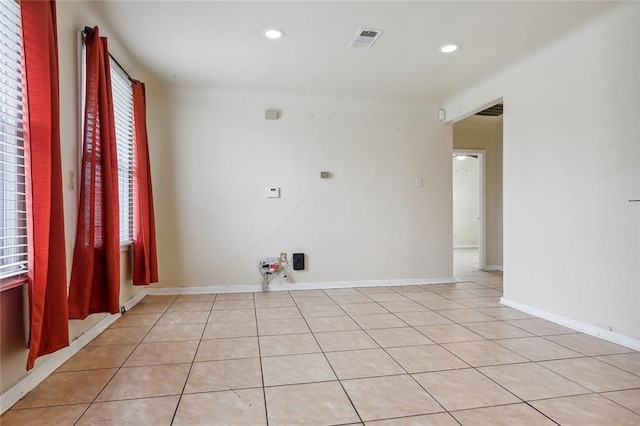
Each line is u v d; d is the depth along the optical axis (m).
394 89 4.27
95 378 2.06
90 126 2.47
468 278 5.31
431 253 4.92
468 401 1.82
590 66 2.85
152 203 3.81
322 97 4.54
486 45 3.15
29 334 1.87
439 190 4.95
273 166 4.46
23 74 1.76
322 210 4.59
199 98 4.30
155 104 4.20
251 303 3.80
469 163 9.69
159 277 4.22
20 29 1.79
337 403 1.80
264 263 4.40
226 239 4.35
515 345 2.59
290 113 4.51
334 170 4.62
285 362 2.29
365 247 4.71
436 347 2.55
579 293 2.94
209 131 4.32
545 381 2.03
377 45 3.15
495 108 5.31
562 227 3.09
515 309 3.58
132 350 2.49
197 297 4.07
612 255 2.69
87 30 2.49
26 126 1.78
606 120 2.74
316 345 2.59
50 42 1.96
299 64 3.55
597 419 1.66
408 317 3.30
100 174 2.64
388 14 2.65
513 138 3.63
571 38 2.99
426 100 4.71
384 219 4.77
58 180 2.03
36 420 1.64
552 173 3.19
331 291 4.41
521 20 2.75
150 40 3.05
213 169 4.33
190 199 4.28
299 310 3.53
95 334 2.75
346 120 4.66
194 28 2.85
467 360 2.32
